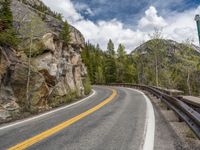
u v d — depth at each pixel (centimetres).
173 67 4503
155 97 1859
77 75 2564
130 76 7162
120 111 1043
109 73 7144
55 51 2036
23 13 2330
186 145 477
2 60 1308
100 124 745
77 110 1178
